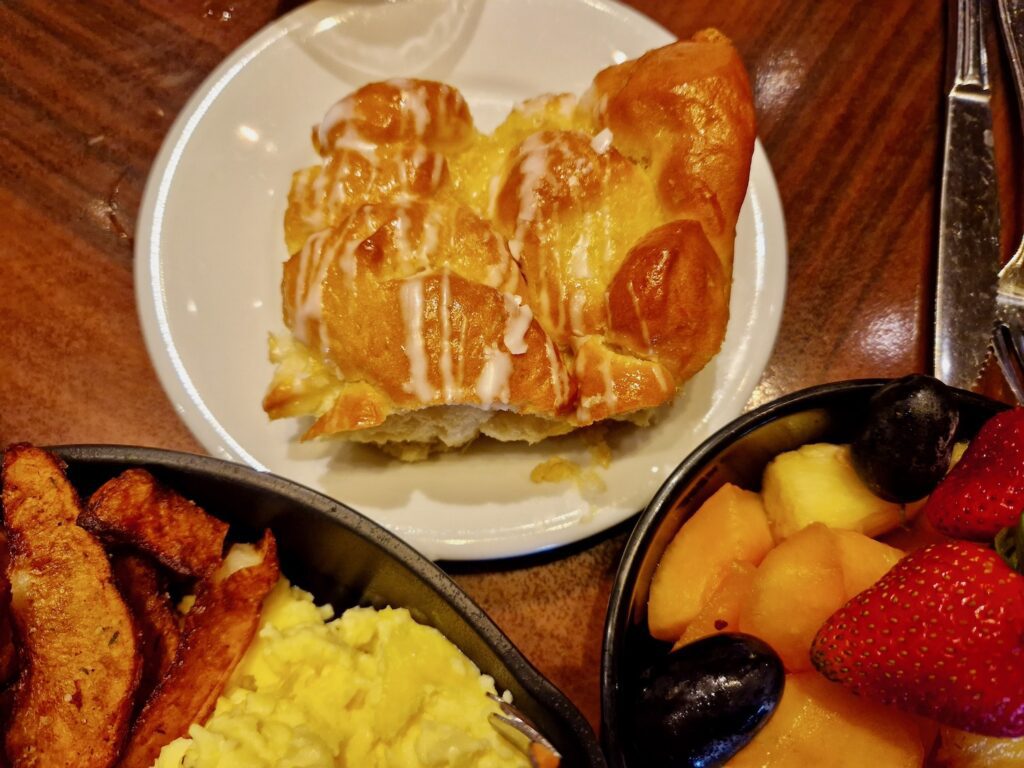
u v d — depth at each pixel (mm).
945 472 180
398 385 189
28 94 240
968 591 145
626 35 255
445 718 165
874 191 260
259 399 213
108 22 249
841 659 154
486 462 213
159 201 220
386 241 195
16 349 215
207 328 215
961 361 234
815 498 187
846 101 270
